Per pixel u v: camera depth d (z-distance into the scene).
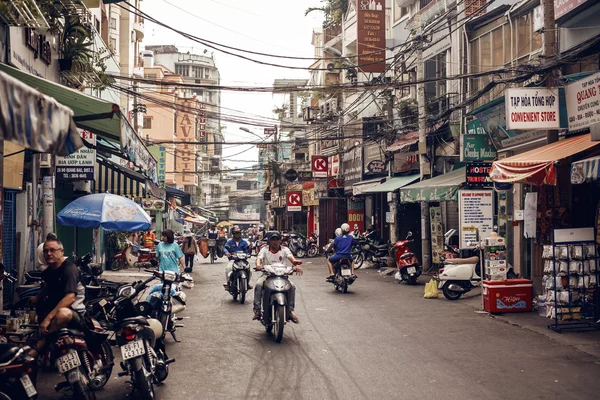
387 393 6.37
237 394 6.46
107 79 15.06
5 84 3.70
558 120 11.04
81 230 20.28
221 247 31.27
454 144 19.97
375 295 14.92
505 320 10.73
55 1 12.21
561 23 14.55
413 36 21.02
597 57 12.97
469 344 8.80
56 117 4.25
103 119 8.78
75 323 6.09
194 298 15.06
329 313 12.05
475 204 14.55
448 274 13.77
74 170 14.82
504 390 6.39
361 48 24.44
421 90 19.34
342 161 33.56
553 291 10.32
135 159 9.52
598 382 6.65
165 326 8.54
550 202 11.71
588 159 8.97
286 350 8.67
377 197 28.94
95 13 21.81
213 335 9.94
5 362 4.84
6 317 8.13
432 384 6.68
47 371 7.47
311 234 37.00
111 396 6.54
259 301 10.12
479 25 19.56
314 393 6.43
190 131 60.44
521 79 12.71
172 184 57.59
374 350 8.53
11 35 9.81
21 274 12.48
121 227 11.63
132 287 7.82
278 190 51.78
